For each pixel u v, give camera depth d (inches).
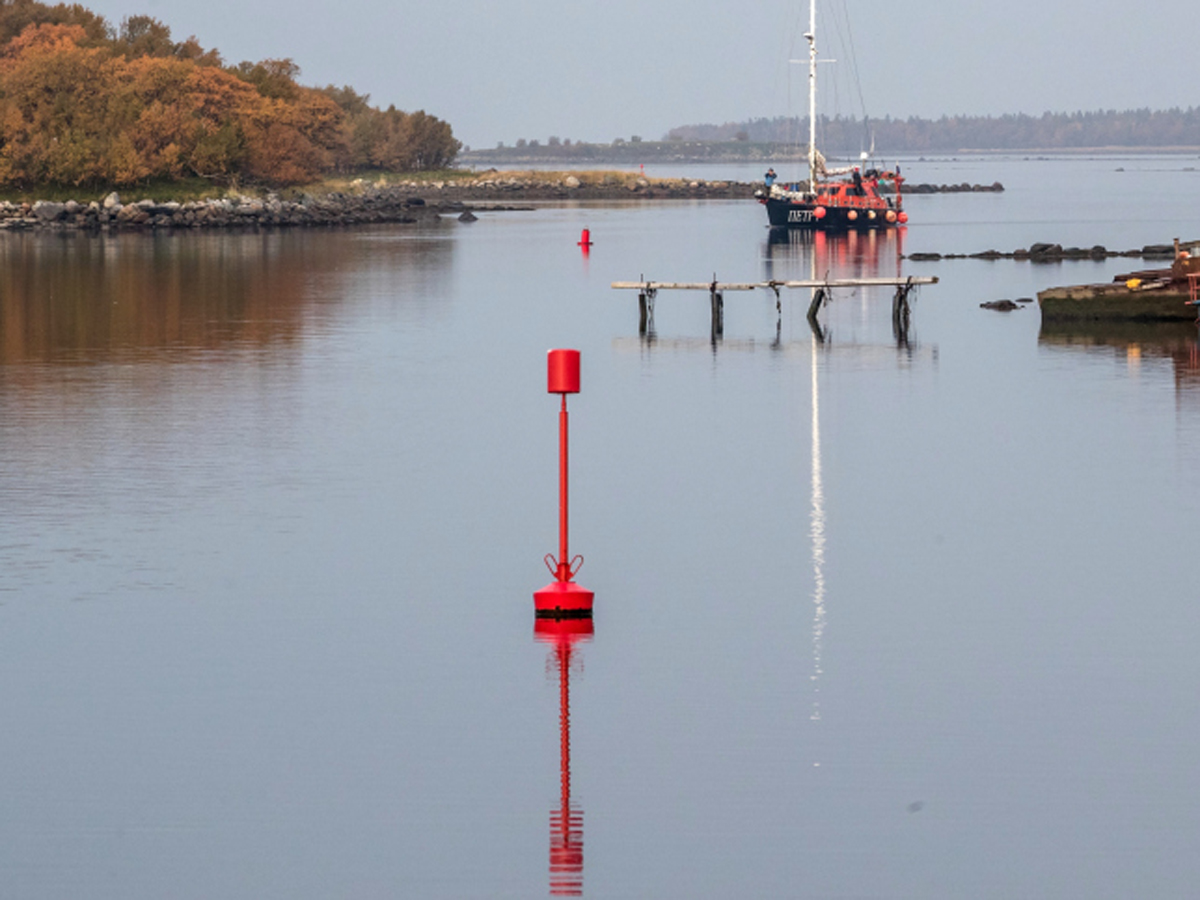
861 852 617.9
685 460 1457.9
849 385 1968.5
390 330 2679.6
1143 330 2568.9
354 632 911.0
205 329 2672.2
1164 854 613.6
